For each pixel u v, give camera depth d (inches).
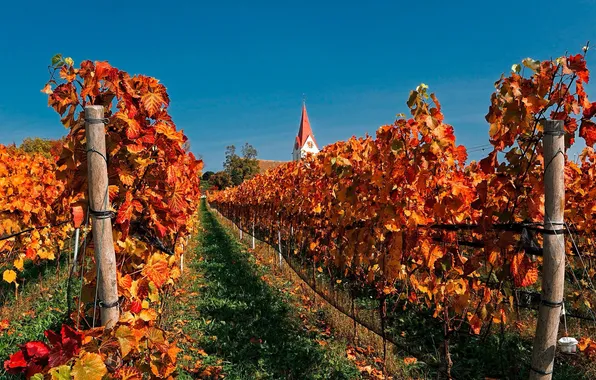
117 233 102.3
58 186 301.6
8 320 208.8
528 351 148.6
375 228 153.5
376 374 152.9
